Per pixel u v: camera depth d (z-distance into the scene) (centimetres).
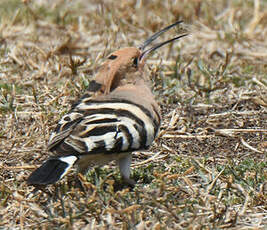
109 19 1722
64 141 876
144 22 1748
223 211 866
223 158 1088
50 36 1706
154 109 982
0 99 1283
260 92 1339
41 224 855
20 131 1162
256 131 1180
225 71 1410
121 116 915
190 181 938
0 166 1027
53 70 1459
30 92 1332
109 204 889
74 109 934
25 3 1783
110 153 904
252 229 846
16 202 919
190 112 1245
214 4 1877
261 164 1038
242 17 1812
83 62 1432
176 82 1394
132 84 1017
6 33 1675
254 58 1578
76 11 1853
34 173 845
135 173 1025
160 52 1591
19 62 1498
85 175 975
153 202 869
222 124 1216
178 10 1747
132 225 821
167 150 1110
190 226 809
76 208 878
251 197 936
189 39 1664
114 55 1029
